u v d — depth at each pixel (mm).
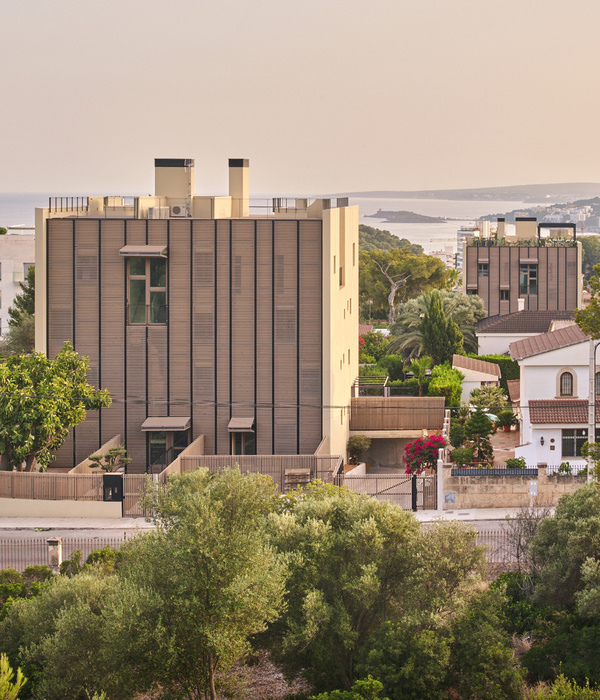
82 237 48469
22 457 43375
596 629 25859
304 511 27891
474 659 24219
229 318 48594
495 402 62094
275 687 26688
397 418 59156
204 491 25000
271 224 48062
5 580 32344
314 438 48906
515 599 29562
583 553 27828
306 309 48375
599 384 51844
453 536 26344
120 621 21766
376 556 26094
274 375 48719
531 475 43844
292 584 25188
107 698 23312
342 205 57531
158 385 48938
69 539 40250
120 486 43594
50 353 49000
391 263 146125
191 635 22578
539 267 101125
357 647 25469
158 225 48312
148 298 48750
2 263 85750
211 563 22750
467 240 109438
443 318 82375
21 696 23656
